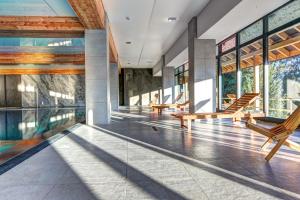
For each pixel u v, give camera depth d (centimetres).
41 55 1511
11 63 1659
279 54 792
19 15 768
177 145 455
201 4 768
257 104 899
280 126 383
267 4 596
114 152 404
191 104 920
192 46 899
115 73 1636
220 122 804
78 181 273
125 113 1284
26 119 1138
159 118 992
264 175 288
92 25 753
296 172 298
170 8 783
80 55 1515
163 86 1722
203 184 261
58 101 2258
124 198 228
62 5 686
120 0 705
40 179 280
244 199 223
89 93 802
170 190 246
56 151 414
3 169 317
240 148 428
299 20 580
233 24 737
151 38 1176
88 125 762
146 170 309
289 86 832
